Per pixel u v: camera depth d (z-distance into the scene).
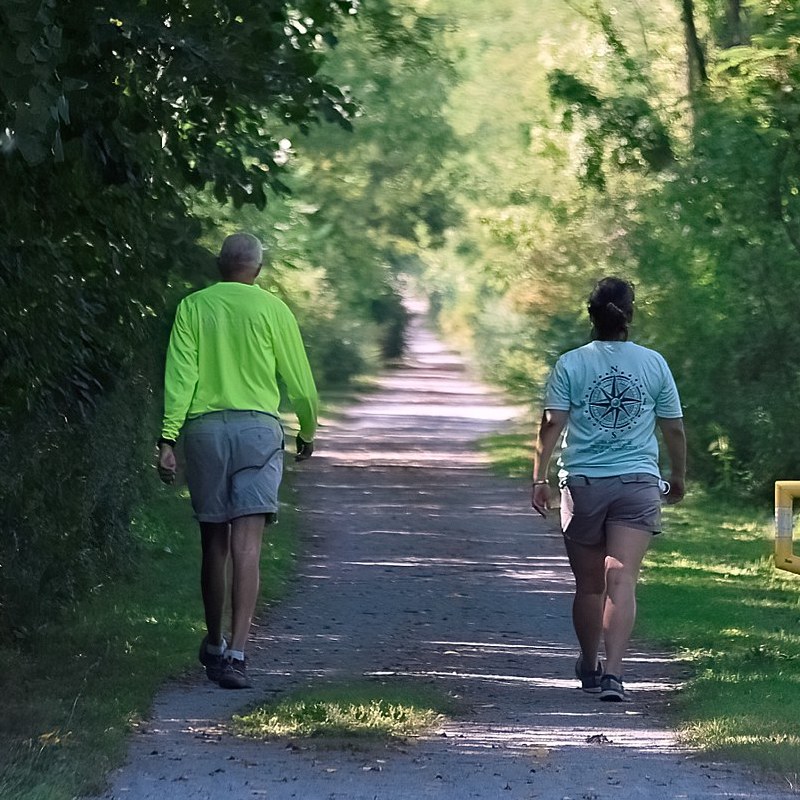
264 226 85.25
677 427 30.17
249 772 22.09
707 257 82.62
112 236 33.75
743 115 66.94
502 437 134.25
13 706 25.83
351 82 109.81
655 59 89.69
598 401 29.61
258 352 29.69
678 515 85.19
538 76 107.25
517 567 58.19
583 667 31.36
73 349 35.75
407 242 160.12
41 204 31.58
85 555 41.69
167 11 30.08
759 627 44.34
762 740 24.73
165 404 29.53
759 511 87.38
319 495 87.75
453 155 129.62
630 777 22.34
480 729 26.34
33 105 22.84
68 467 38.62
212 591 30.14
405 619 43.81
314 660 35.25
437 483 97.19
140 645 34.97
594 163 82.00
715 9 85.00
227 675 29.38
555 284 110.44
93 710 25.92
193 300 29.89
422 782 21.80
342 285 157.00
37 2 22.44
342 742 24.36
